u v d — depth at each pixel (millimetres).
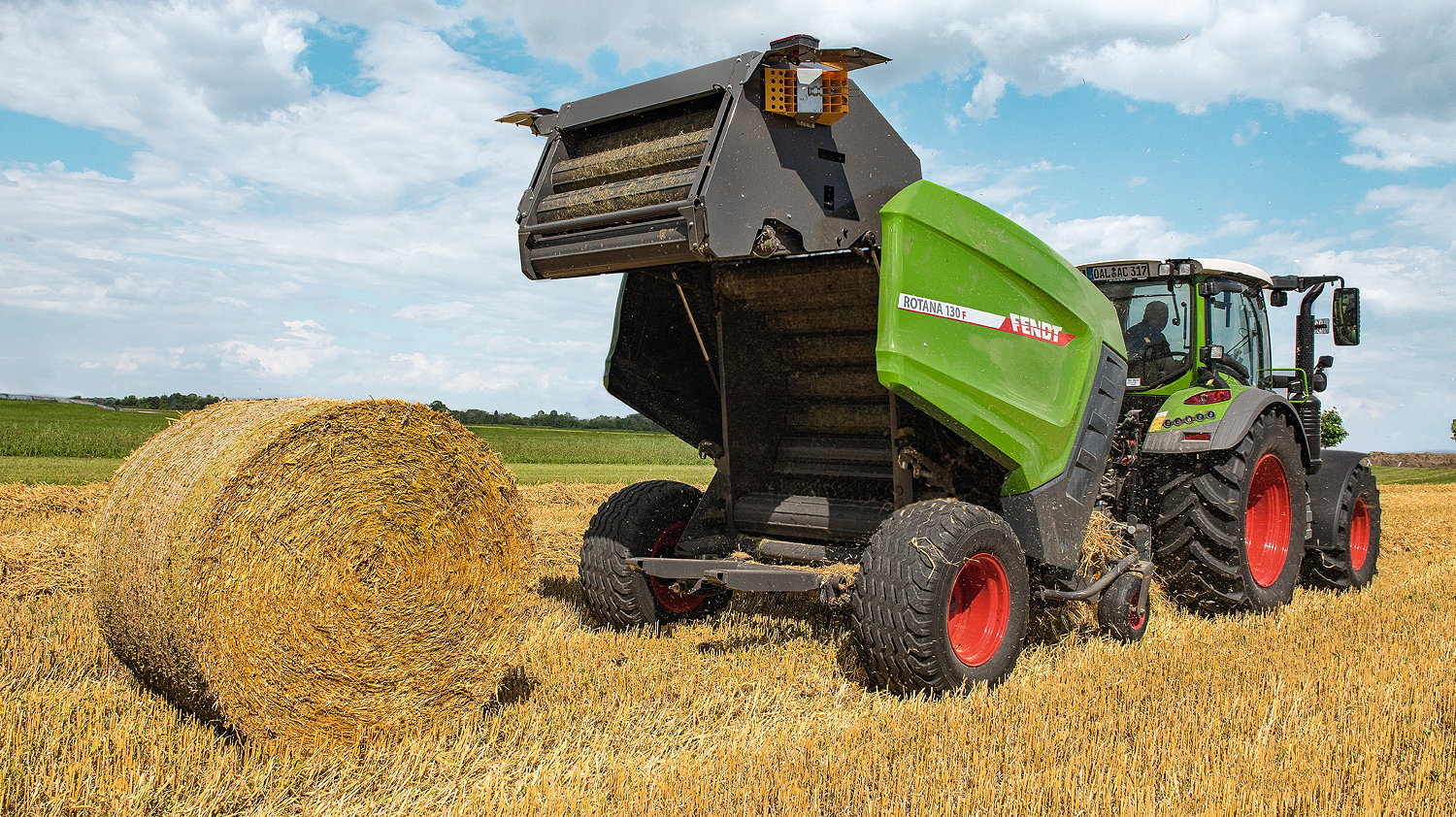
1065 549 4836
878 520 4953
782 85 4195
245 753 3463
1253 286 7023
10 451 21281
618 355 5250
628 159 4453
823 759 3309
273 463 3473
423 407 3859
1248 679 4273
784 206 4250
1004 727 3648
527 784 3176
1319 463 6941
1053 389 4852
